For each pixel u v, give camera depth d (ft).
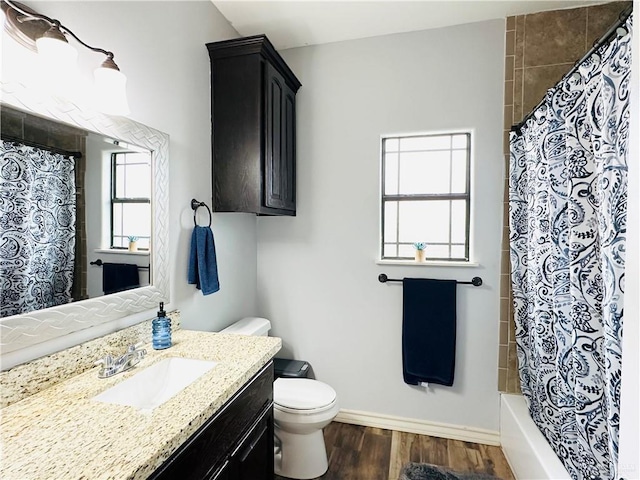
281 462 6.24
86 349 3.89
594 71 3.85
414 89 7.47
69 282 3.71
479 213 7.19
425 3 6.51
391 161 8.03
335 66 7.91
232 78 6.37
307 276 8.21
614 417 3.23
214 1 6.44
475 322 7.27
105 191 4.16
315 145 8.06
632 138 1.77
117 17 4.36
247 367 4.01
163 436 2.66
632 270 1.72
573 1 6.48
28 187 3.29
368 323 7.87
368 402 7.91
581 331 4.24
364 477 6.15
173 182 5.45
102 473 2.24
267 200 6.48
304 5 6.57
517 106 6.95
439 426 7.48
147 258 4.84
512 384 7.07
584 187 4.25
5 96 3.04
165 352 4.50
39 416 2.94
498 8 6.70
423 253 7.49
